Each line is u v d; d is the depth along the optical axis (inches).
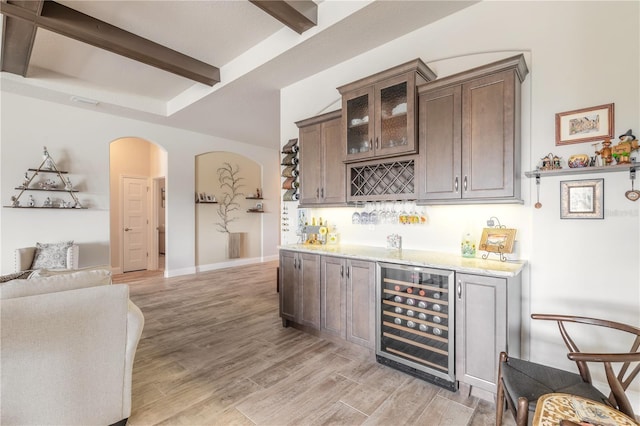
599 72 80.0
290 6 101.0
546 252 86.8
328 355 107.4
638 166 73.2
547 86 87.4
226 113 200.1
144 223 274.8
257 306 165.0
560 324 63.8
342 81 133.7
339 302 111.0
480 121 87.0
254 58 137.9
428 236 111.7
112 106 185.0
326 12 108.6
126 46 124.2
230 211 284.5
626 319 76.2
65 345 60.2
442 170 94.1
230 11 113.0
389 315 97.8
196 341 119.7
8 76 147.3
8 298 56.7
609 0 79.0
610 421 44.4
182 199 245.4
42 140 173.8
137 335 68.5
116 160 257.3
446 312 86.7
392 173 116.0
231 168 285.4
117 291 65.6
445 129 93.3
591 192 80.4
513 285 80.0
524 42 91.4
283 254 132.1
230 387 87.7
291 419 74.1
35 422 58.4
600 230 79.5
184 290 198.8
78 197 185.9
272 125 230.1
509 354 76.5
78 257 173.6
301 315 124.8
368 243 129.0
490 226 96.8
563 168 82.0
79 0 105.0
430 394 84.0
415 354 93.6
